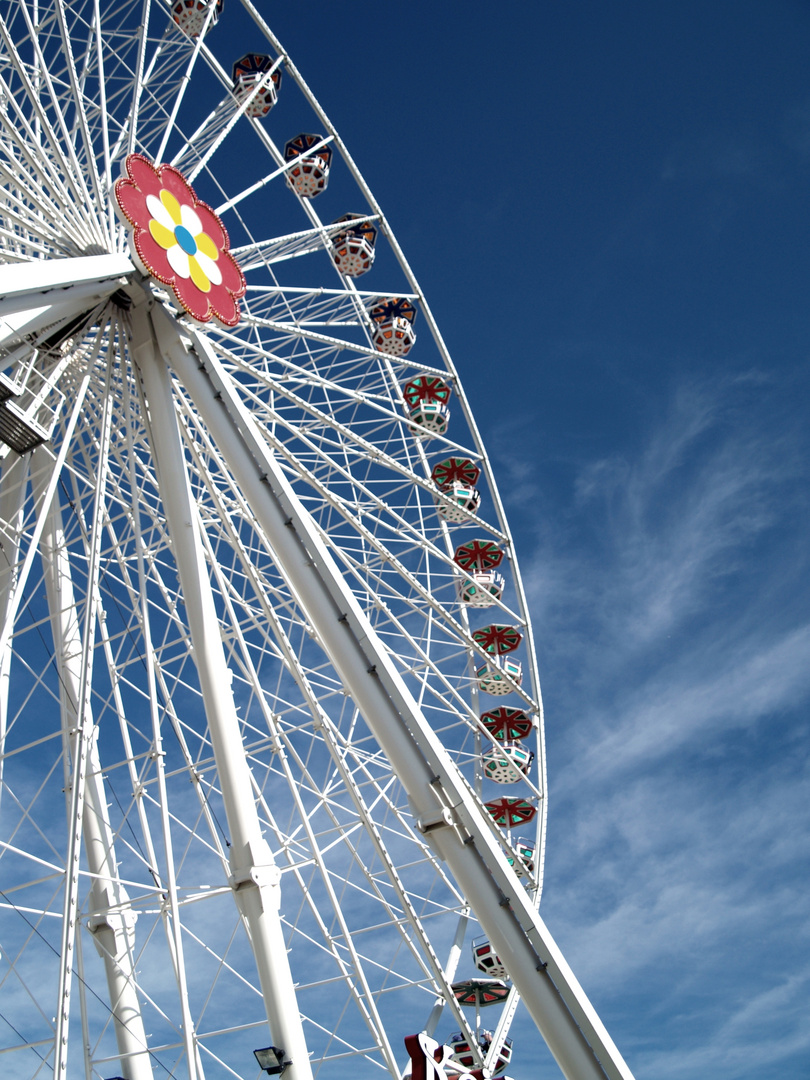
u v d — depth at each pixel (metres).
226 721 15.73
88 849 18.06
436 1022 21.53
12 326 15.47
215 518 20.66
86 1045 14.33
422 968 17.64
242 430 16.30
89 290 16.39
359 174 27.98
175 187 18.77
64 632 18.70
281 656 19.20
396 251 28.25
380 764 20.03
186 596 16.47
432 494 23.59
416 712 13.55
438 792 13.09
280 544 15.09
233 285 19.09
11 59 16.38
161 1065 13.67
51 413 18.30
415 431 27.69
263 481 15.73
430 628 23.27
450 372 28.27
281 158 28.00
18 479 18.06
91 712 14.55
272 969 14.47
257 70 28.08
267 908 14.83
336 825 17.50
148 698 15.73
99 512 15.93
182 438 19.06
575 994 11.89
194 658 16.20
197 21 25.23
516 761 25.09
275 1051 13.87
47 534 19.09
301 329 21.27
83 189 17.81
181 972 13.94
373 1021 15.55
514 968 12.14
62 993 12.53
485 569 27.78
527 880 23.39
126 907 14.88
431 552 23.09
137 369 17.88
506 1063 21.48
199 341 17.45
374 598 21.28
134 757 15.27
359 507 22.03
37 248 17.06
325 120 27.55
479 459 27.73
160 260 17.31
